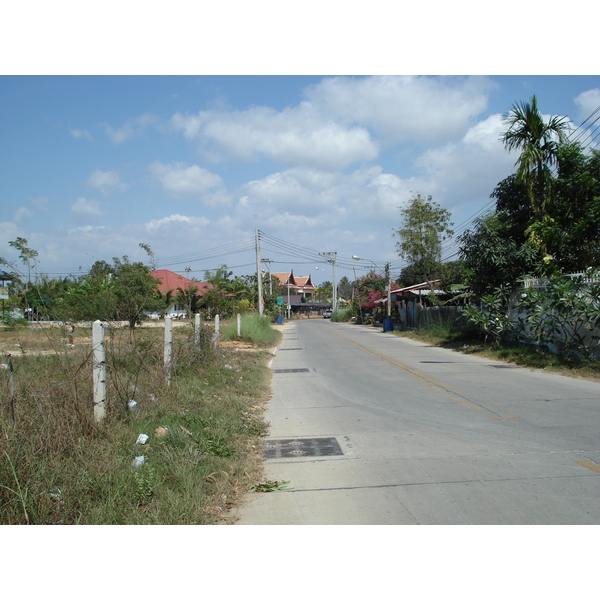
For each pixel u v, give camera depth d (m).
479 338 19.98
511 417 7.81
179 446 6.00
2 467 4.12
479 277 18.75
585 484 4.88
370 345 23.00
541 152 17.28
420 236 32.38
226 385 10.62
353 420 8.09
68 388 6.10
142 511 4.27
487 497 4.63
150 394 7.90
